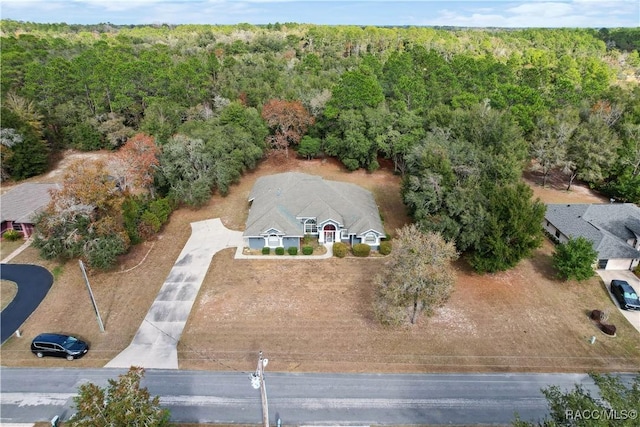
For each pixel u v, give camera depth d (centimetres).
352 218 4591
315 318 3494
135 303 3681
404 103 6600
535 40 16925
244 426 2583
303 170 6519
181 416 2639
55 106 7194
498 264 3825
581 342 3278
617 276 4091
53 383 2880
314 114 6800
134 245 4516
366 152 6212
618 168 5594
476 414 2666
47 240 3878
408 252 3189
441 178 4100
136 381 2203
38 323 3444
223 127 5934
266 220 4462
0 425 2589
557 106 7069
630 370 3016
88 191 3844
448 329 3394
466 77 8188
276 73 8631
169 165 5112
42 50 9444
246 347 3194
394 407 2708
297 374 2955
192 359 3081
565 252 3878
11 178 6181
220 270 4134
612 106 6431
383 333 3341
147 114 6431
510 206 3794
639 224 4512
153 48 11019
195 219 5147
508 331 3381
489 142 5122
